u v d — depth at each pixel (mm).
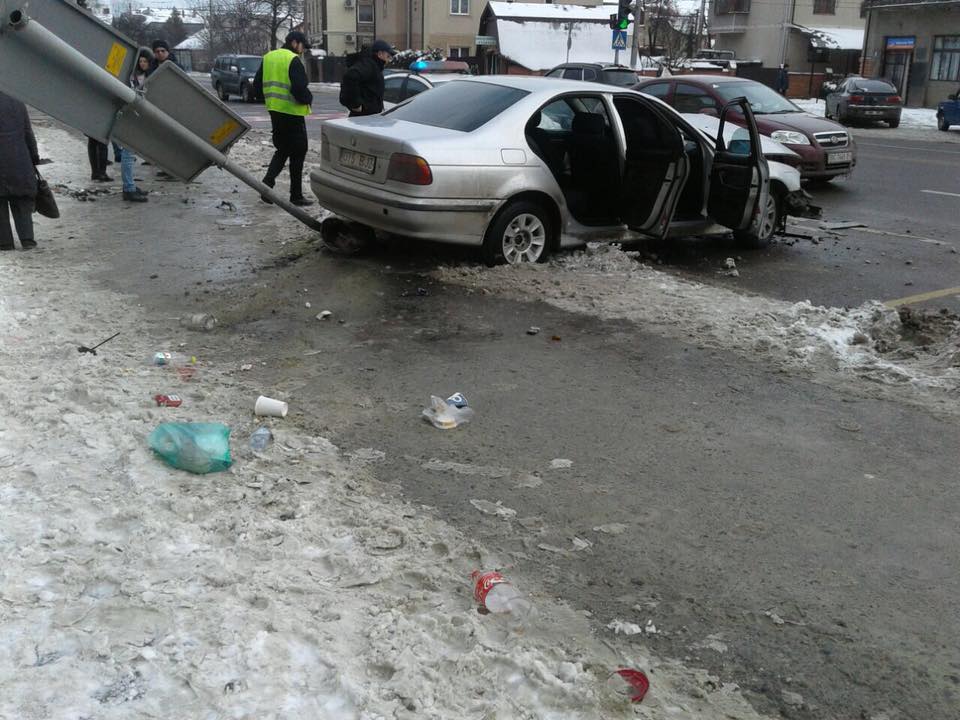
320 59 61906
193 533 3391
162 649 2682
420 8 59000
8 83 6289
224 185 12320
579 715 2586
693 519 3789
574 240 7910
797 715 2701
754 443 4531
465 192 7074
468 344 5883
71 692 2488
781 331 6133
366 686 2613
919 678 2865
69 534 3297
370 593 3121
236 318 6285
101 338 5730
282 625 2852
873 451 4473
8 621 2775
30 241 8148
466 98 7902
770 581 3363
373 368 5418
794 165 13836
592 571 3396
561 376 5371
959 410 4965
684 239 9609
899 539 3678
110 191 11648
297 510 3639
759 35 53906
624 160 8055
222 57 37250
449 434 4535
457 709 2551
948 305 7281
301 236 8898
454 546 3480
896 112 29406
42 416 4297
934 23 38469
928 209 12320
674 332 6164
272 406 4594
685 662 2914
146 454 4004
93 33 6488
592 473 4172
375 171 7258
